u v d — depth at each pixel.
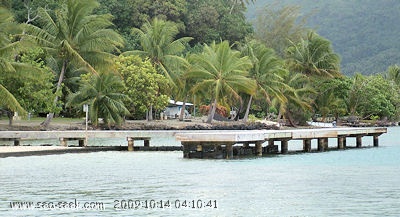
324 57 109.50
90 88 69.06
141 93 76.06
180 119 87.31
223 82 82.44
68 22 69.88
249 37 144.75
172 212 26.52
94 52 69.62
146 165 42.28
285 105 96.19
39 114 87.56
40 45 69.56
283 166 42.25
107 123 70.81
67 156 47.69
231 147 46.56
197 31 139.12
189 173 38.28
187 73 84.00
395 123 143.88
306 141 54.22
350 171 39.75
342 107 117.00
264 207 27.50
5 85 63.50
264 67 91.25
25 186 33.06
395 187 32.94
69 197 29.81
